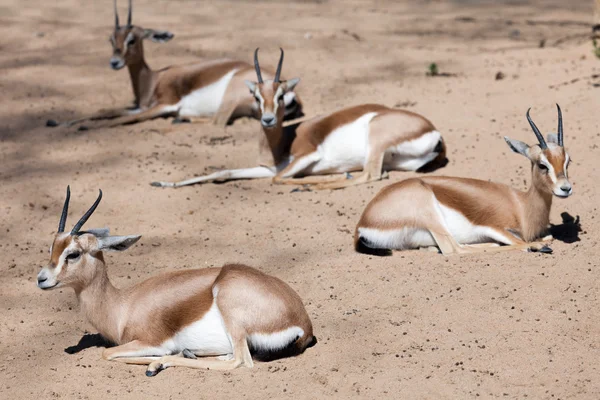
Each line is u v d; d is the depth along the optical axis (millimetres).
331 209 12539
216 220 12359
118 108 17453
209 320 8297
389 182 13328
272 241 11500
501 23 24672
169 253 11281
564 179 10016
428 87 17844
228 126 16797
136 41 17188
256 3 27859
